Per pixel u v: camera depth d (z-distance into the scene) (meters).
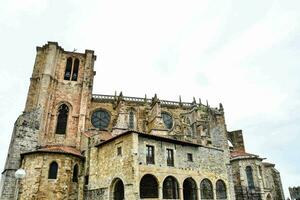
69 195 38.28
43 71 52.56
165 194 38.28
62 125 51.78
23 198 35.75
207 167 42.03
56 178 37.72
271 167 67.38
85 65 58.25
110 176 36.38
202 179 40.25
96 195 37.72
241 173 57.94
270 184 64.81
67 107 53.72
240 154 61.88
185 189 41.62
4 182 39.38
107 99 60.25
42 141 46.69
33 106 50.00
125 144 35.75
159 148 37.97
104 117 58.22
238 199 56.28
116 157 36.62
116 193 36.06
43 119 48.12
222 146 58.88
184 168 39.16
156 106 55.91
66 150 41.75
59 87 54.50
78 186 40.06
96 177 39.03
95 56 62.59
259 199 55.31
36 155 38.41
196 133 58.06
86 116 52.91
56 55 56.41
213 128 61.38
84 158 42.72
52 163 38.62
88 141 44.00
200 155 42.34
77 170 41.09
